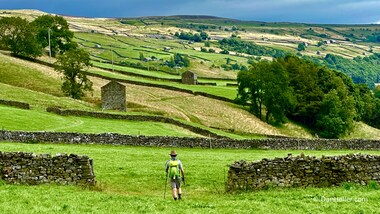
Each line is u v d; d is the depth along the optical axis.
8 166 28.72
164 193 26.94
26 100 92.56
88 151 46.09
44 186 27.95
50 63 141.62
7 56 137.88
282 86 130.50
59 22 169.25
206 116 117.31
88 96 114.44
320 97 134.88
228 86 167.00
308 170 28.92
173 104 121.31
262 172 28.41
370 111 156.50
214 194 28.39
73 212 22.30
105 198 25.56
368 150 61.66
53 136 53.66
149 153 47.03
